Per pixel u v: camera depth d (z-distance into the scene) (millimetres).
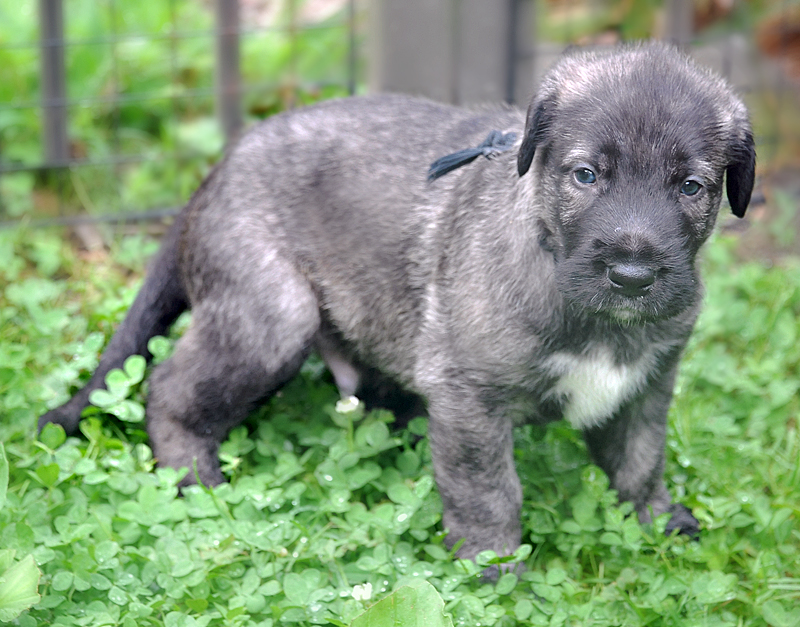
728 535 4035
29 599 3291
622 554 3959
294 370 4227
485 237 3766
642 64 3463
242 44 6824
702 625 3648
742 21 7566
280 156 4262
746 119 3535
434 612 3334
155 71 6867
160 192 6262
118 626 3461
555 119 3506
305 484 4152
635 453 4070
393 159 4129
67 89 6410
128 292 5039
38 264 5691
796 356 5098
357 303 4195
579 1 7578
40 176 6266
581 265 3320
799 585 3859
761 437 4656
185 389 4242
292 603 3557
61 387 4535
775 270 5629
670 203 3303
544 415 3973
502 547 3865
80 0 6922
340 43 6918
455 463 3828
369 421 4410
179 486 4184
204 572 3656
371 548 3895
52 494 3959
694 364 4965
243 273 4172
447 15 5766
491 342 3699
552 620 3586
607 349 3725
